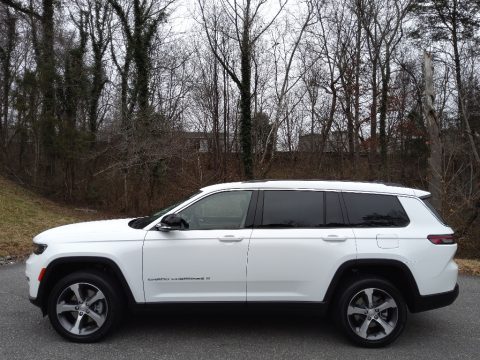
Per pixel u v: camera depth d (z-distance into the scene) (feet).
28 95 78.54
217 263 16.03
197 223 16.67
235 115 87.92
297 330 17.63
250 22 77.25
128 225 17.49
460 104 90.38
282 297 16.11
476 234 58.80
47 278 16.07
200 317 19.02
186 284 16.06
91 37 94.07
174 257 16.05
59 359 14.60
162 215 17.06
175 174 76.18
